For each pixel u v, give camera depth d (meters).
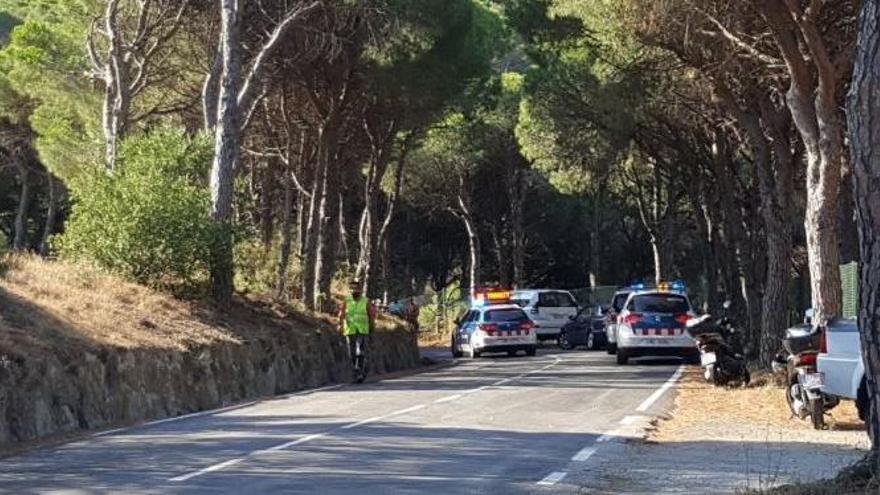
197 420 16.97
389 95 31.09
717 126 30.19
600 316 43.06
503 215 61.66
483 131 51.28
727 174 33.00
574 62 30.31
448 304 60.97
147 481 10.93
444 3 28.50
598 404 19.02
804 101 19.44
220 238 24.25
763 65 22.03
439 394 21.05
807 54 20.45
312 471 11.54
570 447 13.61
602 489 10.61
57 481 11.02
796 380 16.42
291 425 15.87
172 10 29.00
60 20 33.72
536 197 62.72
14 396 14.90
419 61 29.97
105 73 28.61
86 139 31.48
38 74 32.12
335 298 35.91
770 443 13.92
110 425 16.75
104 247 23.64
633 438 14.52
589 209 62.47
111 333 18.81
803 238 44.28
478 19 33.97
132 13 29.94
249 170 39.44
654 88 28.73
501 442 14.00
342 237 47.09
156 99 33.09
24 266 21.42
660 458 12.70
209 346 21.09
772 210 24.56
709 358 22.50
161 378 18.88
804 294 44.25
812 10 18.12
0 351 15.27
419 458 12.54
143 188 23.97
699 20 20.56
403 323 35.28
